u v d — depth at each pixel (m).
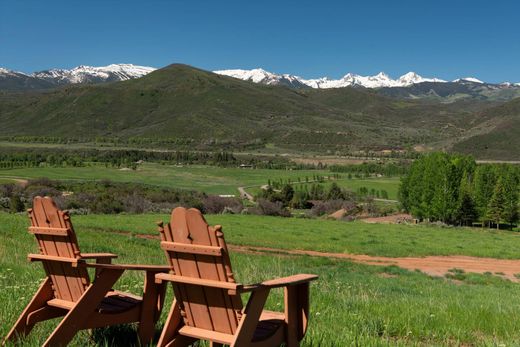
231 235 40.34
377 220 85.94
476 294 16.28
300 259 29.11
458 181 88.00
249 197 119.94
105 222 42.22
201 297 3.98
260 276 13.11
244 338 3.82
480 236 52.62
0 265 11.13
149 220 45.88
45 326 5.45
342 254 34.50
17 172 138.00
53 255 4.86
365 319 7.31
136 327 5.38
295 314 4.49
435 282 22.36
